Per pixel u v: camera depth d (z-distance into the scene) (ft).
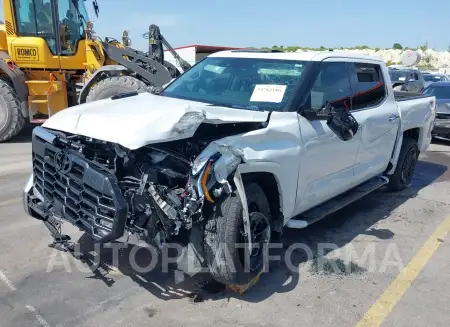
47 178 12.26
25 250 14.19
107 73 33.19
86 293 11.96
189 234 11.24
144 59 34.45
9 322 10.59
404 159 22.03
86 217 11.06
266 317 11.21
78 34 35.27
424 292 12.76
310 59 14.88
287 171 12.78
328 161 14.80
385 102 19.01
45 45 33.65
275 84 14.28
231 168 10.96
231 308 11.54
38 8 33.42
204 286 12.57
